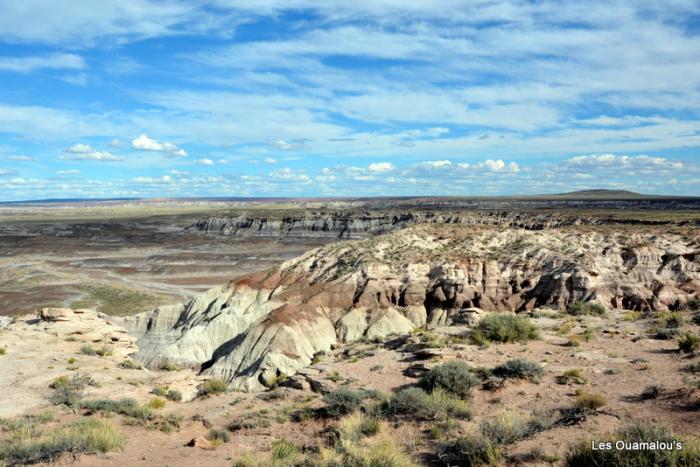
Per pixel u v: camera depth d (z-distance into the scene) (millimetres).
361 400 17656
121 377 27719
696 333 22484
